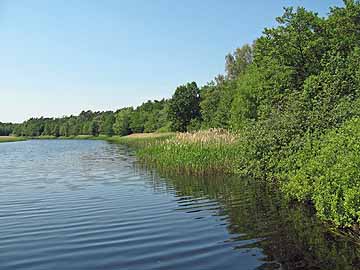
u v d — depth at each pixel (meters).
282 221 13.70
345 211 11.66
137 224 14.02
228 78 82.81
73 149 71.31
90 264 10.18
